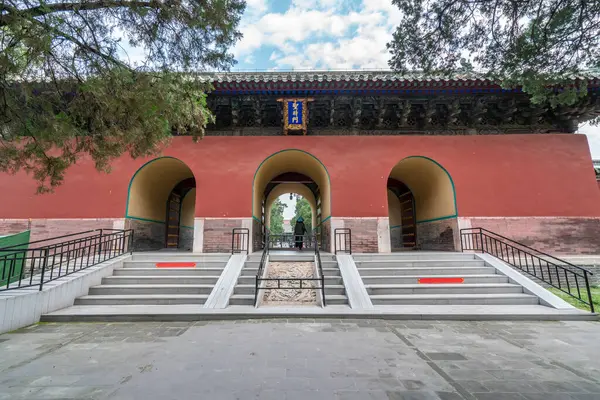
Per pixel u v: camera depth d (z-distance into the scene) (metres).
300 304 6.79
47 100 4.66
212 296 6.72
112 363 3.71
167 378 3.29
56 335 4.87
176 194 15.12
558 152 10.58
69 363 3.71
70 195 10.16
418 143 10.85
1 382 3.18
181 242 15.98
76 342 4.51
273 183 16.47
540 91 5.14
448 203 10.83
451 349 4.25
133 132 5.05
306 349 4.23
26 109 4.77
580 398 2.90
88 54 4.51
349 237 10.16
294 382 3.21
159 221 13.24
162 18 4.75
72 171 10.29
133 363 3.71
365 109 11.22
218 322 5.67
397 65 5.15
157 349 4.21
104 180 10.30
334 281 7.68
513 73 5.04
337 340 4.63
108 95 4.55
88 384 3.14
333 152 10.84
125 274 8.05
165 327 5.34
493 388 3.09
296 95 10.34
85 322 5.69
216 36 5.04
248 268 8.25
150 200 12.24
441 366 3.65
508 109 10.59
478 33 4.70
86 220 10.03
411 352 4.12
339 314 5.97
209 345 4.38
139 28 4.77
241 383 3.18
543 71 4.85
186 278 7.61
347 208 10.45
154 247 12.63
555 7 4.23
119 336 4.82
